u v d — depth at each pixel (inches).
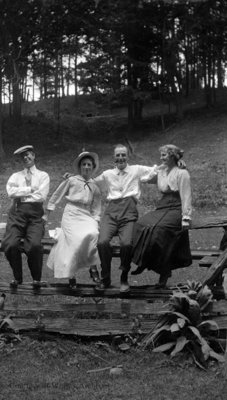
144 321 237.3
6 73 1088.8
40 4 977.5
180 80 1246.3
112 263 398.0
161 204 246.1
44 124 1294.3
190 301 220.2
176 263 248.5
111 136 1233.4
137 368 210.2
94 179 257.9
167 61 1237.7
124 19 1146.7
